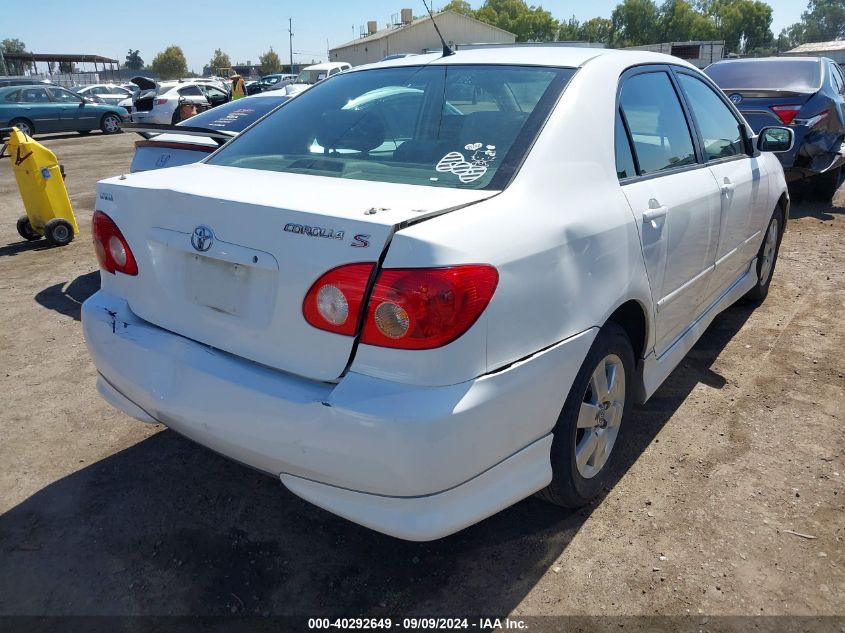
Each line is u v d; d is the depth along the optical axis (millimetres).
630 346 2742
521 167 2268
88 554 2512
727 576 2355
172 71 96062
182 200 2234
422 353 1837
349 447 1902
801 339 4297
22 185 6984
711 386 3711
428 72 2932
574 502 2607
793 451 3090
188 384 2225
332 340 1935
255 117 5855
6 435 3309
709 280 3500
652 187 2789
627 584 2330
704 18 105375
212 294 2209
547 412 2213
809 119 7145
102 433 3334
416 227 1870
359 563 2459
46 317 4941
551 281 2145
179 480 2953
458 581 2363
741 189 3717
